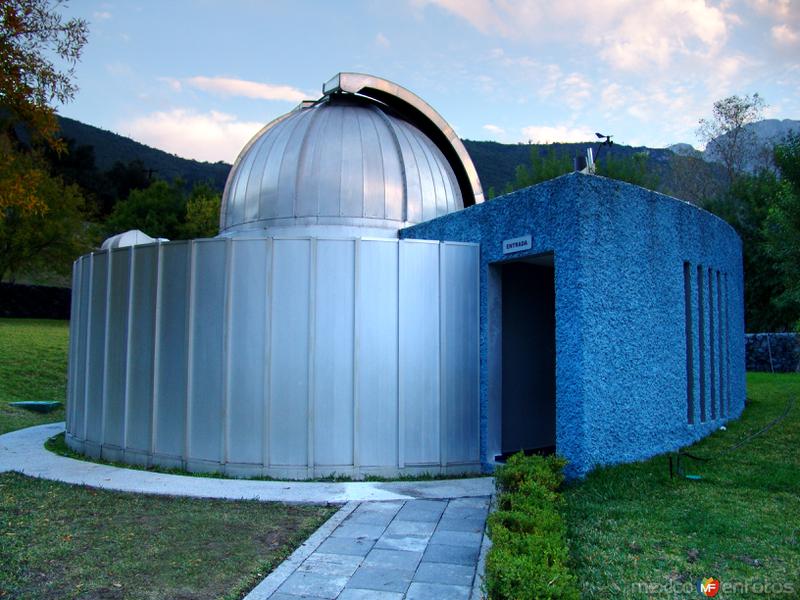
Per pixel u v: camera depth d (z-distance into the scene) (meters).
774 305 29.16
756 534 5.93
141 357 9.88
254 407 9.01
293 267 9.11
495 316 9.76
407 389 9.23
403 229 11.38
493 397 9.65
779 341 26.02
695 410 10.93
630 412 8.88
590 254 8.29
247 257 9.16
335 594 4.89
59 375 21.06
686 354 10.68
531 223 8.93
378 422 9.09
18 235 32.16
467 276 9.77
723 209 31.81
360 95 13.45
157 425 9.59
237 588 5.02
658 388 9.65
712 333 12.12
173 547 5.96
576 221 8.20
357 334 9.08
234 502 7.62
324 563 5.58
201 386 9.23
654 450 9.38
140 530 6.48
